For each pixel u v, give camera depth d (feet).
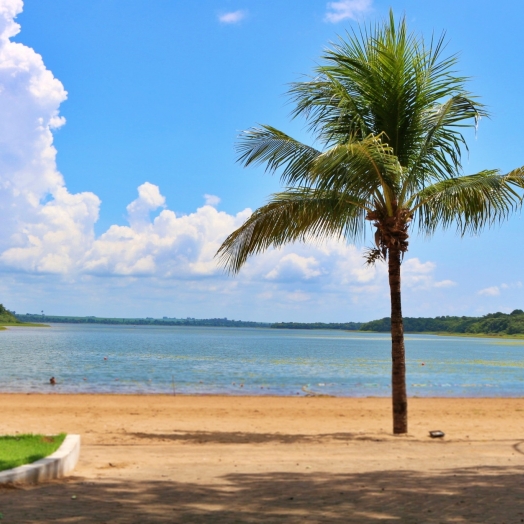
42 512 19.97
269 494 23.50
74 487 24.34
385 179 43.75
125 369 141.69
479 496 23.11
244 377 124.26
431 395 95.25
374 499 22.61
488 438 45.80
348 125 47.21
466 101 46.14
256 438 44.91
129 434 46.06
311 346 360.69
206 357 204.03
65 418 55.72
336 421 57.72
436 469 30.17
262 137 46.78
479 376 138.31
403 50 45.62
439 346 403.75
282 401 76.54
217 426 52.70
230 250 48.62
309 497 22.97
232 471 29.40
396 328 47.21
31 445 30.48
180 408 66.64
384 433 48.83
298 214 46.39
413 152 47.62
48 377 116.67
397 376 47.34
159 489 24.30
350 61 45.73
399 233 45.78
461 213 46.16
